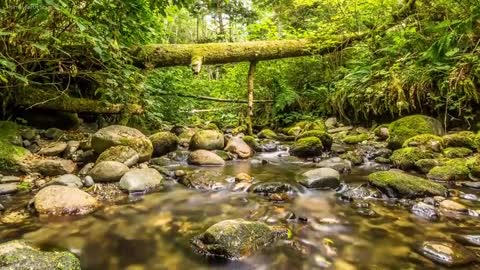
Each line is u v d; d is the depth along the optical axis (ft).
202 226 7.09
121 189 9.36
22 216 7.34
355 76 19.79
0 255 4.74
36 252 5.02
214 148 14.76
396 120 15.76
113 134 11.73
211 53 18.04
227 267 5.46
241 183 10.07
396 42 17.21
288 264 5.54
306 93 23.32
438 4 15.02
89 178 9.54
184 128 18.80
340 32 21.40
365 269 5.36
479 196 8.50
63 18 11.02
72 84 15.46
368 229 6.89
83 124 16.01
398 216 7.56
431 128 13.71
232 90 26.32
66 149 11.80
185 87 23.85
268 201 8.71
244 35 27.09
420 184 8.75
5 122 12.19
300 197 9.04
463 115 14.21
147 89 18.45
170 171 11.29
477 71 13.24
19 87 12.87
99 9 12.59
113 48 12.89
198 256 5.80
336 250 6.01
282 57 20.35
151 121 18.71
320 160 13.61
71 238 6.43
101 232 6.74
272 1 29.91
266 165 12.95
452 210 7.66
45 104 13.66
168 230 6.88
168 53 17.01
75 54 13.01
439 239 6.32
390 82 16.75
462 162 10.50
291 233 6.70
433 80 15.11
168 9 20.21
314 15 27.63
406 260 5.62
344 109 20.22
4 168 9.76
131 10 14.32
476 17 11.23
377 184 9.08
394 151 12.79
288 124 23.32
